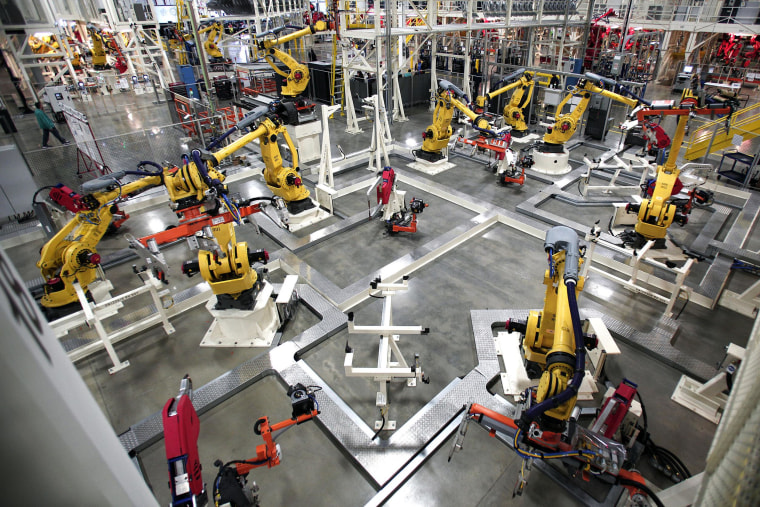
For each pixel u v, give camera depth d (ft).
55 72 63.57
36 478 2.03
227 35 68.18
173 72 67.67
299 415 12.14
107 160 35.04
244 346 18.21
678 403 15.12
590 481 12.73
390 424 14.35
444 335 18.45
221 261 16.71
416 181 31.86
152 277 18.07
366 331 14.06
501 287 21.29
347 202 30.14
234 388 15.84
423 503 12.35
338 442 13.87
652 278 19.62
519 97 38.37
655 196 20.77
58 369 2.07
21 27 42.39
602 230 25.31
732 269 22.29
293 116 27.14
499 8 40.34
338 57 53.01
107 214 19.42
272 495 12.66
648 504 10.57
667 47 56.34
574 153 37.06
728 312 19.36
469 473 13.16
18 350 1.74
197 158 17.44
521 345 17.34
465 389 15.55
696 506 2.70
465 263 23.26
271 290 18.79
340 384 16.33
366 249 24.66
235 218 17.51
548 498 12.42
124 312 20.44
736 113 31.58
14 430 1.84
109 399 15.90
